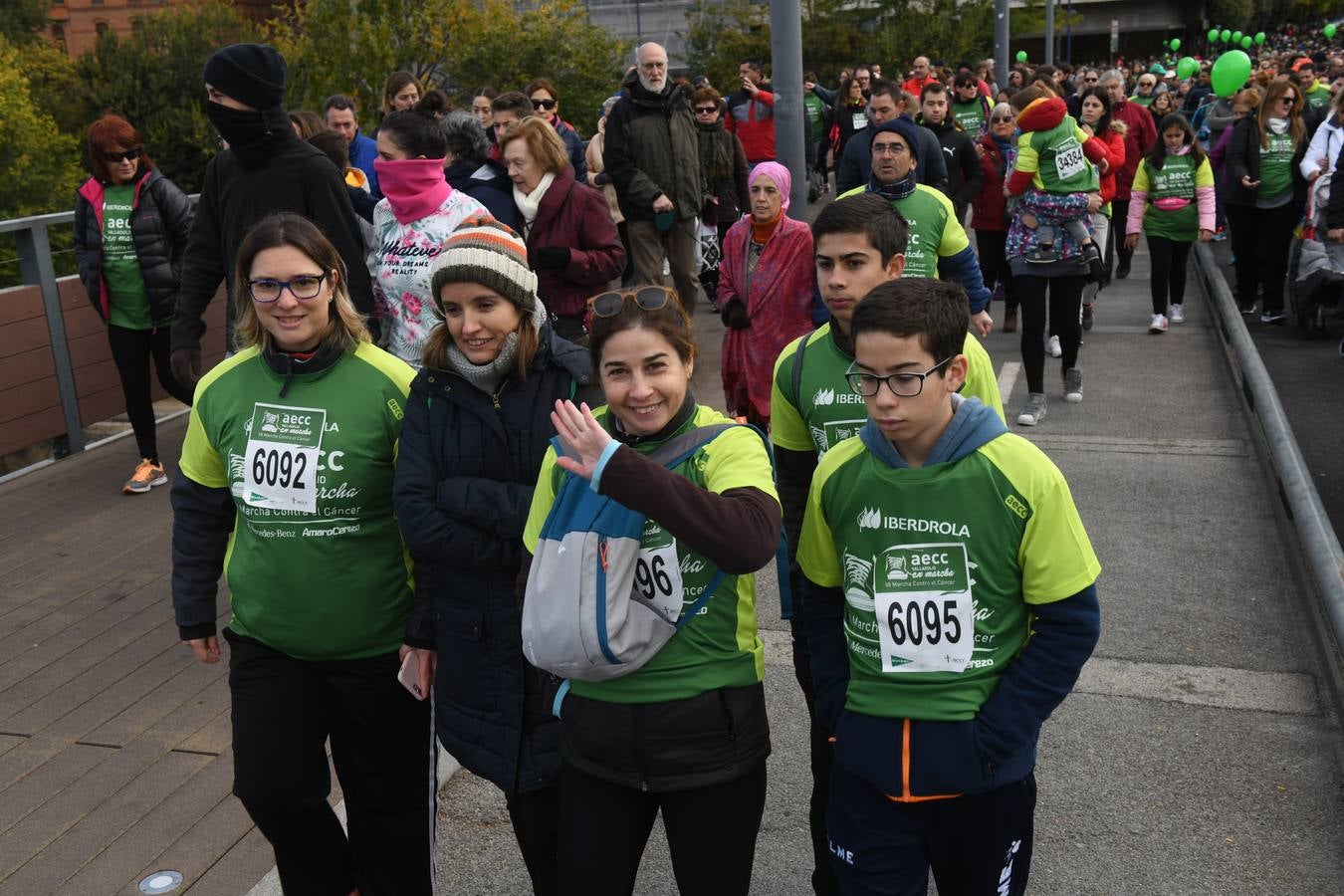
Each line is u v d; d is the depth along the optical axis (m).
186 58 44.50
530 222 5.49
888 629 2.33
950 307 2.24
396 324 4.47
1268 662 4.44
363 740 3.06
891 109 6.92
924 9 35.28
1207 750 3.88
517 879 3.38
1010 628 2.31
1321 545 4.73
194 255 4.66
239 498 2.89
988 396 2.91
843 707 2.44
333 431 2.84
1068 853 3.38
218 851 3.48
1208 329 10.42
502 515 2.60
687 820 2.44
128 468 7.09
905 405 2.25
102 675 4.57
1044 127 7.51
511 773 2.69
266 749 2.89
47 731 4.17
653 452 2.41
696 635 2.40
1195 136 9.82
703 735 2.40
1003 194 9.97
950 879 2.44
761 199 4.76
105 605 5.18
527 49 32.47
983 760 2.28
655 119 8.38
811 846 3.48
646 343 2.34
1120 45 95.62
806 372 3.09
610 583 2.32
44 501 6.53
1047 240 7.59
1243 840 3.41
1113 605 4.98
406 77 8.24
